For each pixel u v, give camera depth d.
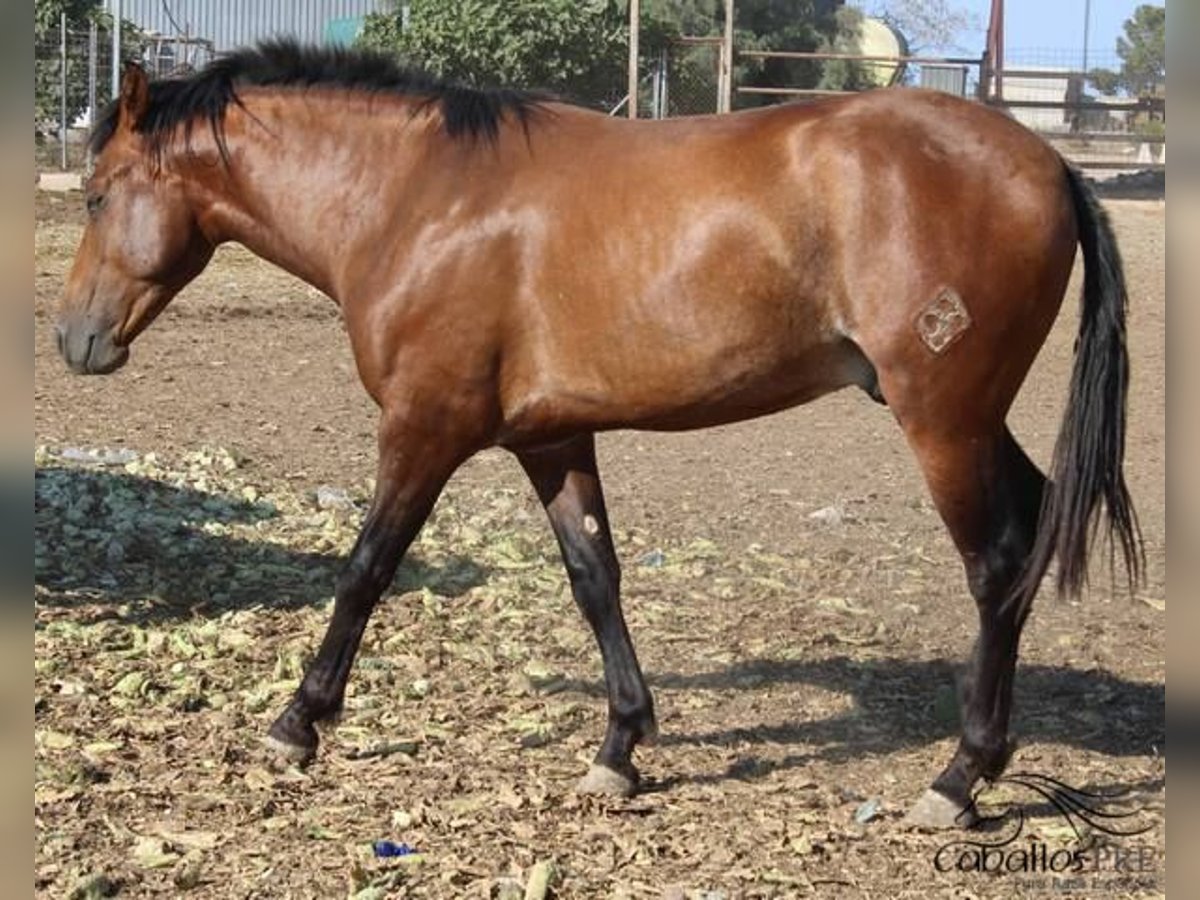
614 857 4.65
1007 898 4.42
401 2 23.38
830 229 4.73
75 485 8.68
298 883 4.46
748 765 5.48
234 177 5.46
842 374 4.95
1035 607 7.33
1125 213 20.83
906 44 30.23
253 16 32.44
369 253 5.18
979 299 4.66
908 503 9.30
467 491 9.43
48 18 26.56
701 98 23.33
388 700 6.09
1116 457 4.79
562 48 21.27
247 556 7.93
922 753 5.59
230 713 5.81
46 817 4.88
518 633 7.01
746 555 8.22
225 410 11.23
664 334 4.86
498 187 5.04
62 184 22.25
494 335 5.02
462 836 4.80
